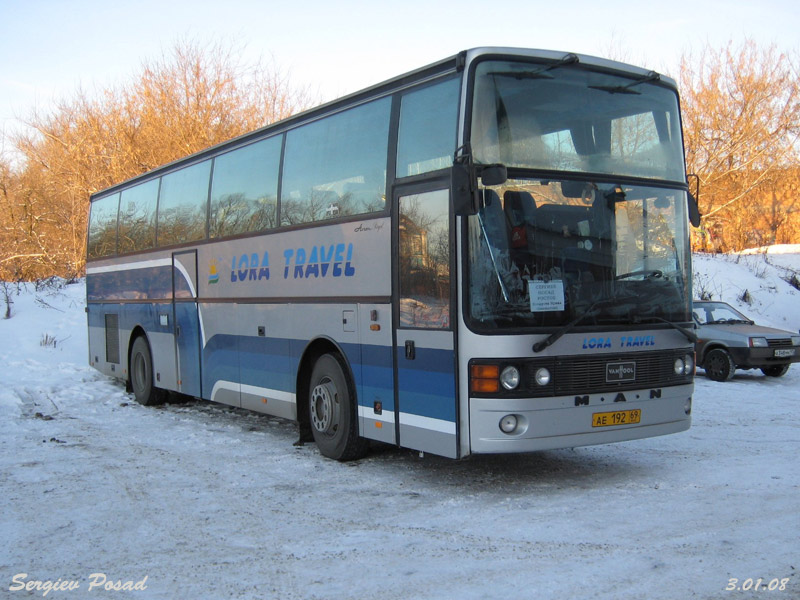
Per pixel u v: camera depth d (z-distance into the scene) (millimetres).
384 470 8273
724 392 13797
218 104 35000
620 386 7184
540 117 7133
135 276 14102
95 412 12781
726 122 36312
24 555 5781
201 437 10352
